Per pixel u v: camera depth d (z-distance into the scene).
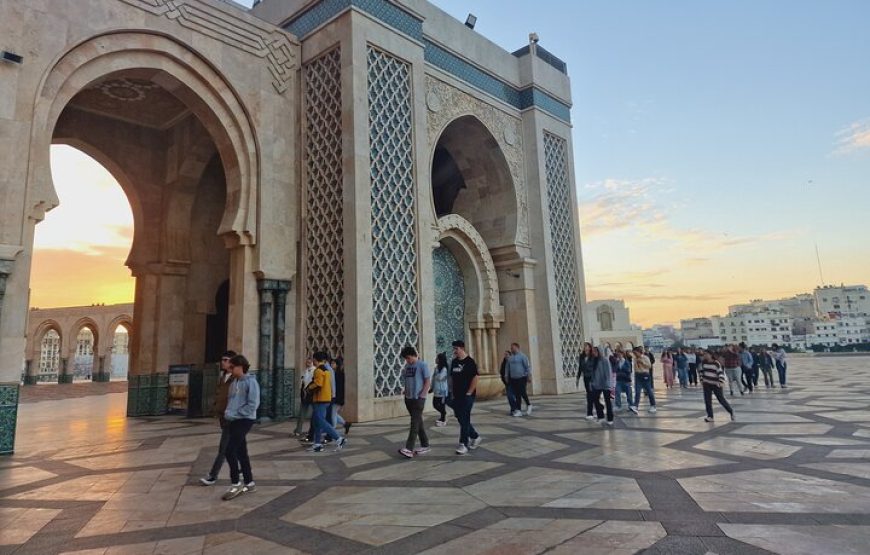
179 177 12.94
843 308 121.06
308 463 6.11
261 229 10.46
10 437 7.13
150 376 12.28
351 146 10.37
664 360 17.23
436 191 16.75
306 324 10.77
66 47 8.21
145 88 11.66
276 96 11.20
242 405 4.98
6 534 3.77
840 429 7.33
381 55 11.38
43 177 7.78
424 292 11.12
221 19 10.45
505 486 4.79
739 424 8.06
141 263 12.72
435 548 3.31
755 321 121.38
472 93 14.32
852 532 3.38
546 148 16.47
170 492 4.91
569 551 3.17
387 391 10.17
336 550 3.34
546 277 15.16
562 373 14.98
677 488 4.52
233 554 3.31
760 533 3.38
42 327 36.41
